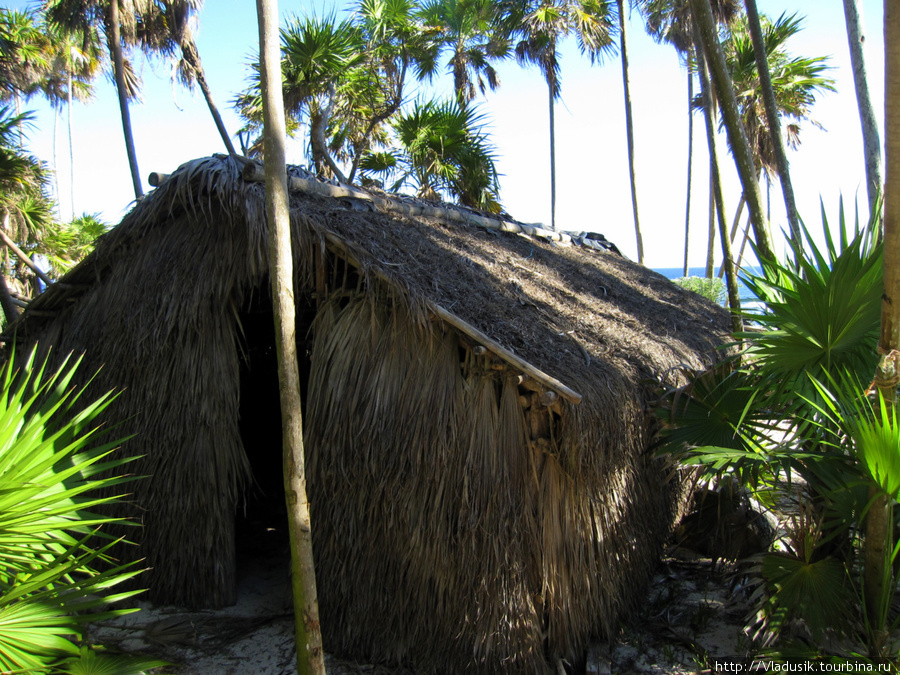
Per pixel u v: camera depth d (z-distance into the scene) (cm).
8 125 890
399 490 341
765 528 435
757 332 338
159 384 410
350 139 1319
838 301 297
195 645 375
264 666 354
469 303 367
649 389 388
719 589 441
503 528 325
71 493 252
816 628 310
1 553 246
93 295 459
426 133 1112
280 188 268
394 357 353
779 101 1498
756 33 675
